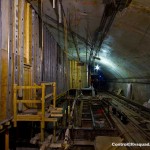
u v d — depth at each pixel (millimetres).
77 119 9656
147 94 12664
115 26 8086
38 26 9016
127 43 9242
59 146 6117
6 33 5711
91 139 7570
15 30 6324
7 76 5750
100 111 13180
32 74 8047
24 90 7125
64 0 6910
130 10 6410
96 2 6621
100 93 28953
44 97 5910
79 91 19734
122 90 21125
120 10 6578
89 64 23984
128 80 17891
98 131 7785
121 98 18875
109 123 9516
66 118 8602
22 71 6820
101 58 17750
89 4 6879
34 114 6125
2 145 6297
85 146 6902
